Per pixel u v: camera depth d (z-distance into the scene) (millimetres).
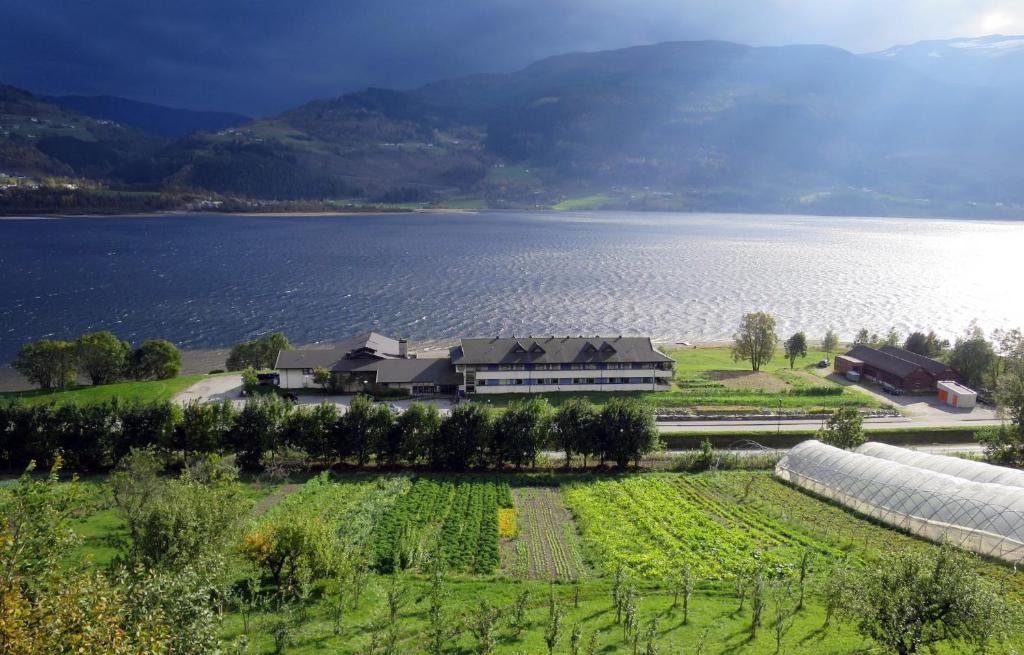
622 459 80125
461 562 54031
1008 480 65812
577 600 47000
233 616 43844
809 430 92500
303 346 150875
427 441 79188
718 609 45812
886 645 34094
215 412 79250
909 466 69062
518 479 75750
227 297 199000
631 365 112125
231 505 46781
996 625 32562
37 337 152375
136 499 53906
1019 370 102562
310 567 48250
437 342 154625
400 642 40844
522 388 111000
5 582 25047
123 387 109438
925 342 136625
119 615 26750
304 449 79188
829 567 53188
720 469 80750
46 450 76812
